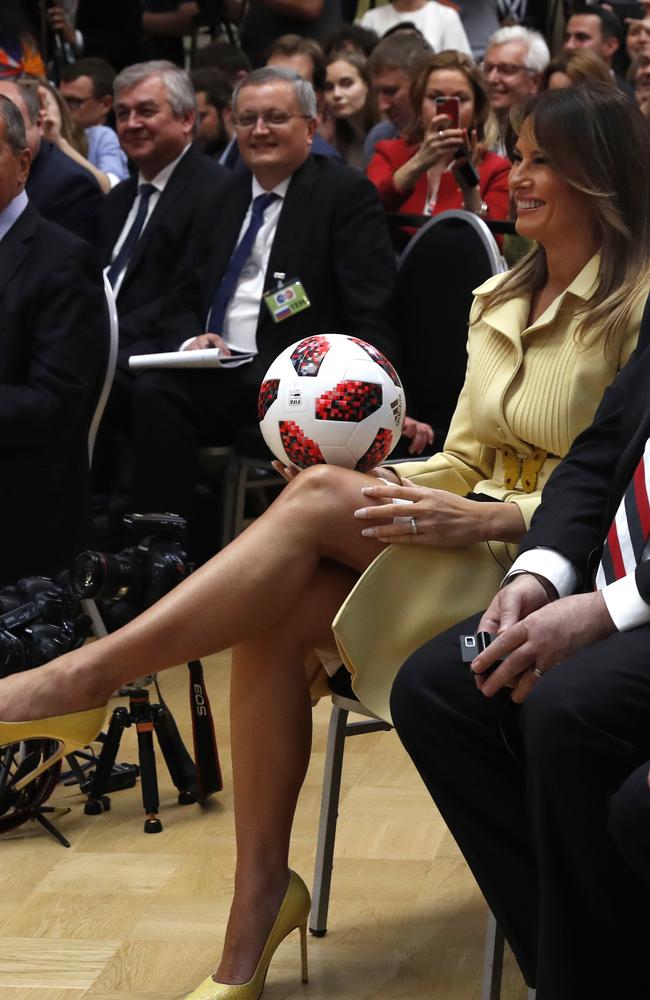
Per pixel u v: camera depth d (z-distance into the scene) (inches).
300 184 401.4
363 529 195.6
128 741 306.8
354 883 237.1
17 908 227.5
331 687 212.1
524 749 173.3
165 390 391.2
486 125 470.6
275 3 645.9
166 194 444.1
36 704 191.6
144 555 246.5
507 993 202.2
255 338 402.9
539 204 212.8
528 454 219.5
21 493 327.3
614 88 210.4
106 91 611.2
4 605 240.7
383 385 205.8
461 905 229.3
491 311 225.1
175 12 709.3
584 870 159.0
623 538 176.7
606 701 158.6
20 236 327.9
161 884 236.8
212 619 190.7
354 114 569.0
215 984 192.5
